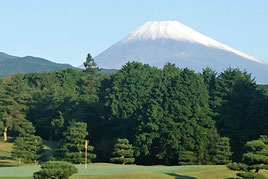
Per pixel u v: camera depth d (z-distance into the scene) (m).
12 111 137.62
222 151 97.19
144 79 126.50
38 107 140.25
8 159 104.88
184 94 111.56
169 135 101.56
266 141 59.59
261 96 121.75
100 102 133.00
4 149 121.00
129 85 122.25
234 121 114.44
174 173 65.62
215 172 64.25
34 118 142.50
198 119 105.12
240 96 121.56
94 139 125.50
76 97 140.50
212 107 120.56
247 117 112.94
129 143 109.25
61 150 98.56
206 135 102.19
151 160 108.38
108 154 114.88
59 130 125.94
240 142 110.44
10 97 138.00
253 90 126.06
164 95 111.88
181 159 98.88
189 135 102.56
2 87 158.38
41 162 103.00
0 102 137.62
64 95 144.38
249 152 57.34
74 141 97.44
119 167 78.00
